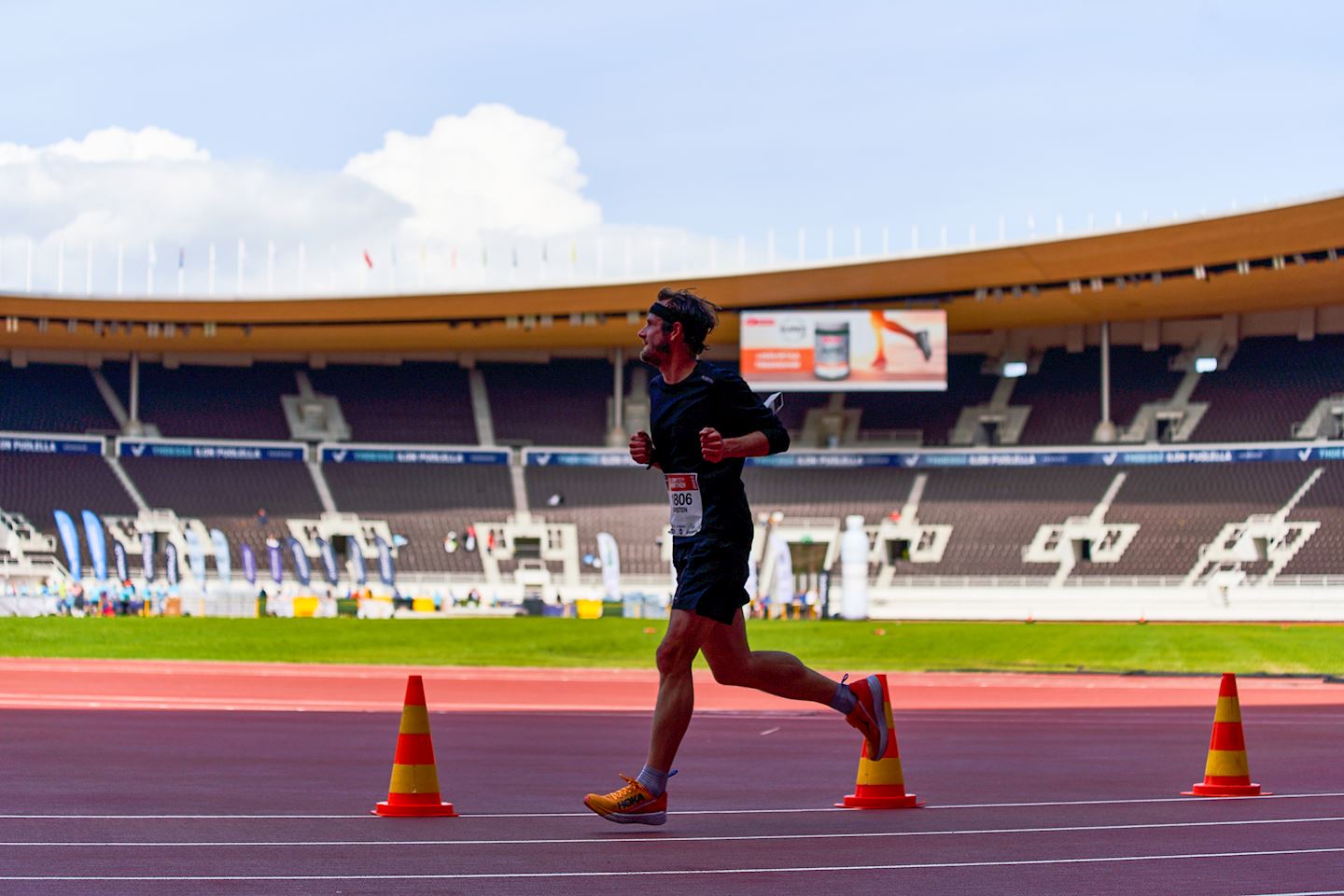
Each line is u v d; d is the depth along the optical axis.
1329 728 16.70
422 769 7.48
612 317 60.38
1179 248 50.69
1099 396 61.59
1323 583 52.00
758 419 6.94
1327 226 47.56
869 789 8.14
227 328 62.50
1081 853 6.03
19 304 58.41
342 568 58.38
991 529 57.22
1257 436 57.44
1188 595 53.03
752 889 5.00
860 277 55.25
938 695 24.80
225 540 57.12
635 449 7.14
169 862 5.55
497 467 62.53
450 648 38.91
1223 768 8.95
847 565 53.62
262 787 9.34
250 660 34.69
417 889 4.95
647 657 36.88
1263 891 5.04
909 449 59.97
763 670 7.21
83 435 61.31
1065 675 31.55
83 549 56.25
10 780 9.52
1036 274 54.59
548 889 4.97
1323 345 60.72
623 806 6.82
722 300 58.56
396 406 65.75
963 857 5.89
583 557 58.19
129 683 25.02
